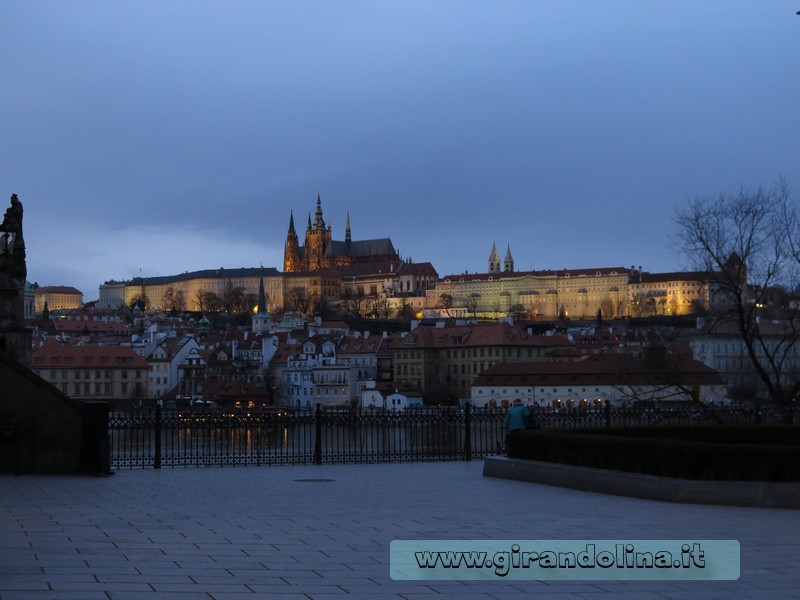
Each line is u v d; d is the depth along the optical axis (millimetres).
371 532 27266
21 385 45750
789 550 24719
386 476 47812
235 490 39812
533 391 195000
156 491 39000
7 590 19016
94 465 46375
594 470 39906
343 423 62438
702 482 35094
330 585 20156
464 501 35906
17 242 54875
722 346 178000
